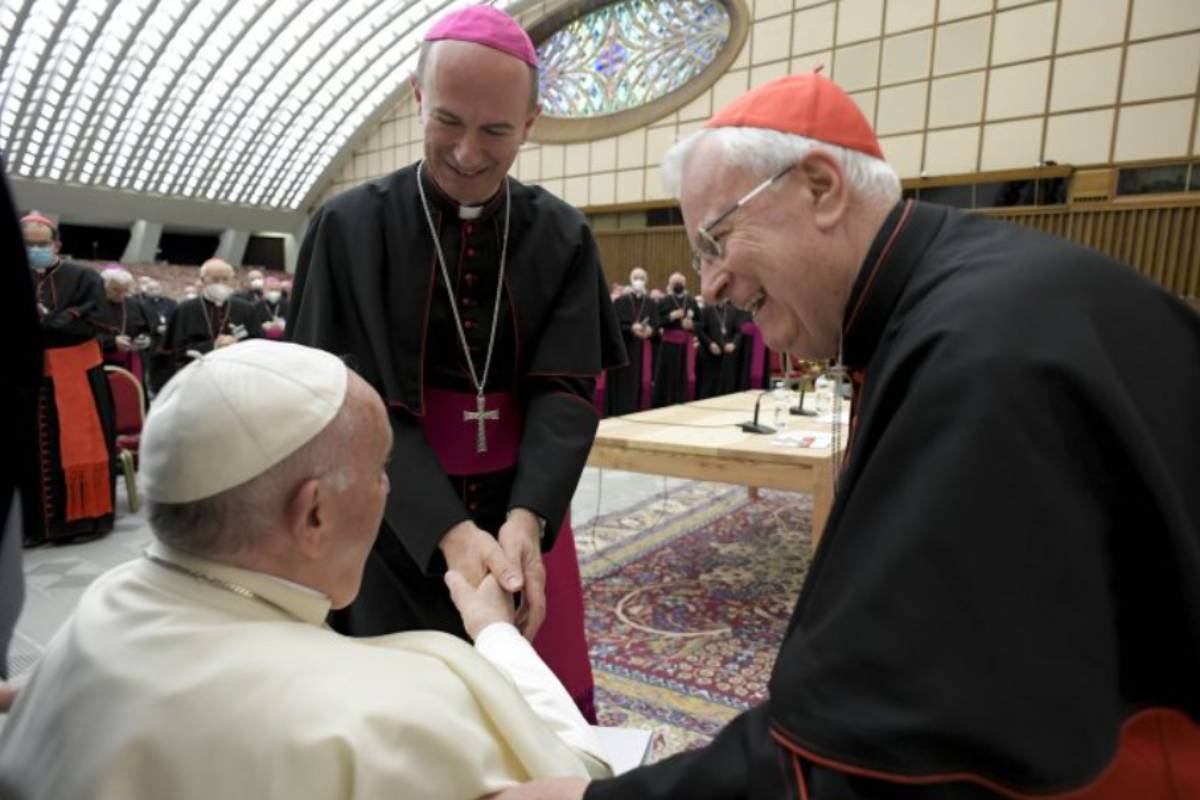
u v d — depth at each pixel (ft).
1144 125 32.07
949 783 1.76
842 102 2.73
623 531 14.87
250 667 2.31
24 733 2.47
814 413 14.10
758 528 15.11
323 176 83.56
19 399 2.06
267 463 2.49
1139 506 1.92
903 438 1.99
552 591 5.03
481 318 4.65
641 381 30.73
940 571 1.80
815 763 1.87
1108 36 32.60
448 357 4.68
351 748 2.18
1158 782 2.18
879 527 1.96
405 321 4.50
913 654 1.79
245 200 84.33
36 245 13.30
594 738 3.26
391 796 2.19
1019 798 1.75
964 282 2.24
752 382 33.06
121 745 2.21
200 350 22.21
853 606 1.90
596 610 11.01
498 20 3.91
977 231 2.54
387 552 4.52
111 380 16.19
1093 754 1.75
